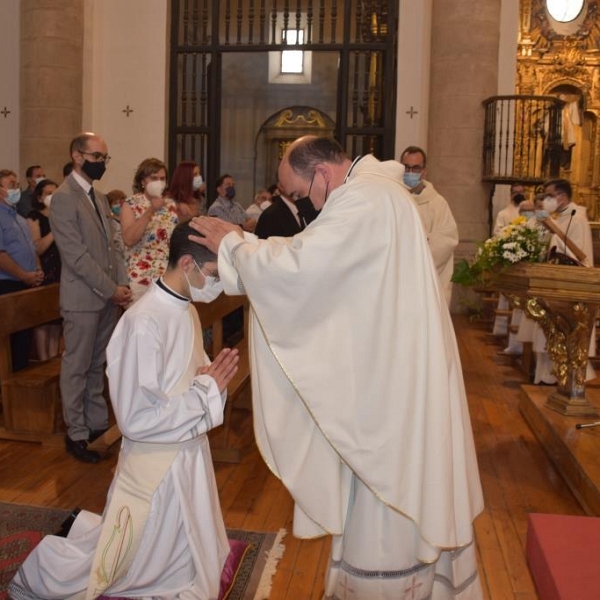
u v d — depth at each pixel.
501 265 4.93
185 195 5.77
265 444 2.36
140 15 10.79
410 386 2.28
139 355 2.41
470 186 10.15
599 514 3.60
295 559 3.29
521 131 10.98
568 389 4.92
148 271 5.07
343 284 2.26
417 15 10.51
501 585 3.13
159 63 10.80
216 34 10.81
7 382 4.60
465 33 9.97
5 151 10.95
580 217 6.40
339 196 2.30
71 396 4.40
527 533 3.29
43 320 4.88
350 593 2.38
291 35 14.65
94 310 4.34
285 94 15.28
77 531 2.83
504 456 4.73
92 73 10.83
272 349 2.28
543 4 13.77
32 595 2.74
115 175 10.98
